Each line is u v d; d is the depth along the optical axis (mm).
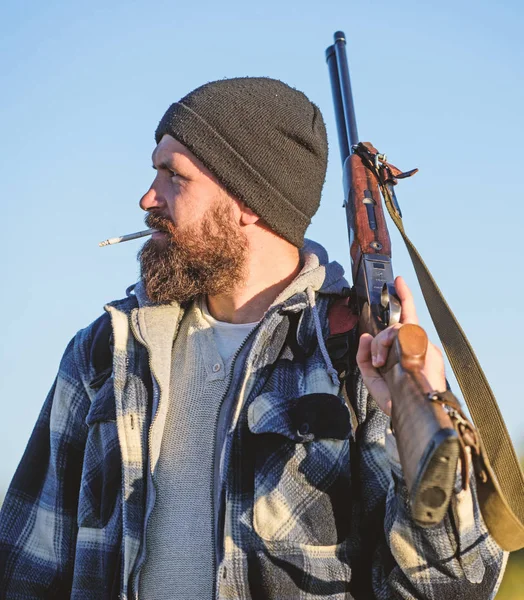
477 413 2662
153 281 3438
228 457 3055
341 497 2996
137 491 3180
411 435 2145
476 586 2797
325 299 3344
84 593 3234
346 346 3189
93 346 3551
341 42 4098
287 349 3244
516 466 2521
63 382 3543
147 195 3541
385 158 3398
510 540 2273
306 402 3080
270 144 3488
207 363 3320
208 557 3057
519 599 5672
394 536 2771
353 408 3102
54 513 3434
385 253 3225
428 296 2877
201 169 3473
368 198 3344
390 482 2926
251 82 3602
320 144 3641
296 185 3527
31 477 3494
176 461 3199
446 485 2031
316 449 3020
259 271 3488
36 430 3566
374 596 2990
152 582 3102
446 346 2773
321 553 2955
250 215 3486
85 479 3330
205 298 3547
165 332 3400
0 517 3463
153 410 3264
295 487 2988
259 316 3457
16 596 3379
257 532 2959
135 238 3580
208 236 3441
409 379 2311
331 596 2932
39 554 3424
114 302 3555
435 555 2738
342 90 4016
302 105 3654
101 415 3332
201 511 3109
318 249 3592
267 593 2908
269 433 3047
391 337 2463
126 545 3096
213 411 3223
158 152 3539
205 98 3506
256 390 3162
